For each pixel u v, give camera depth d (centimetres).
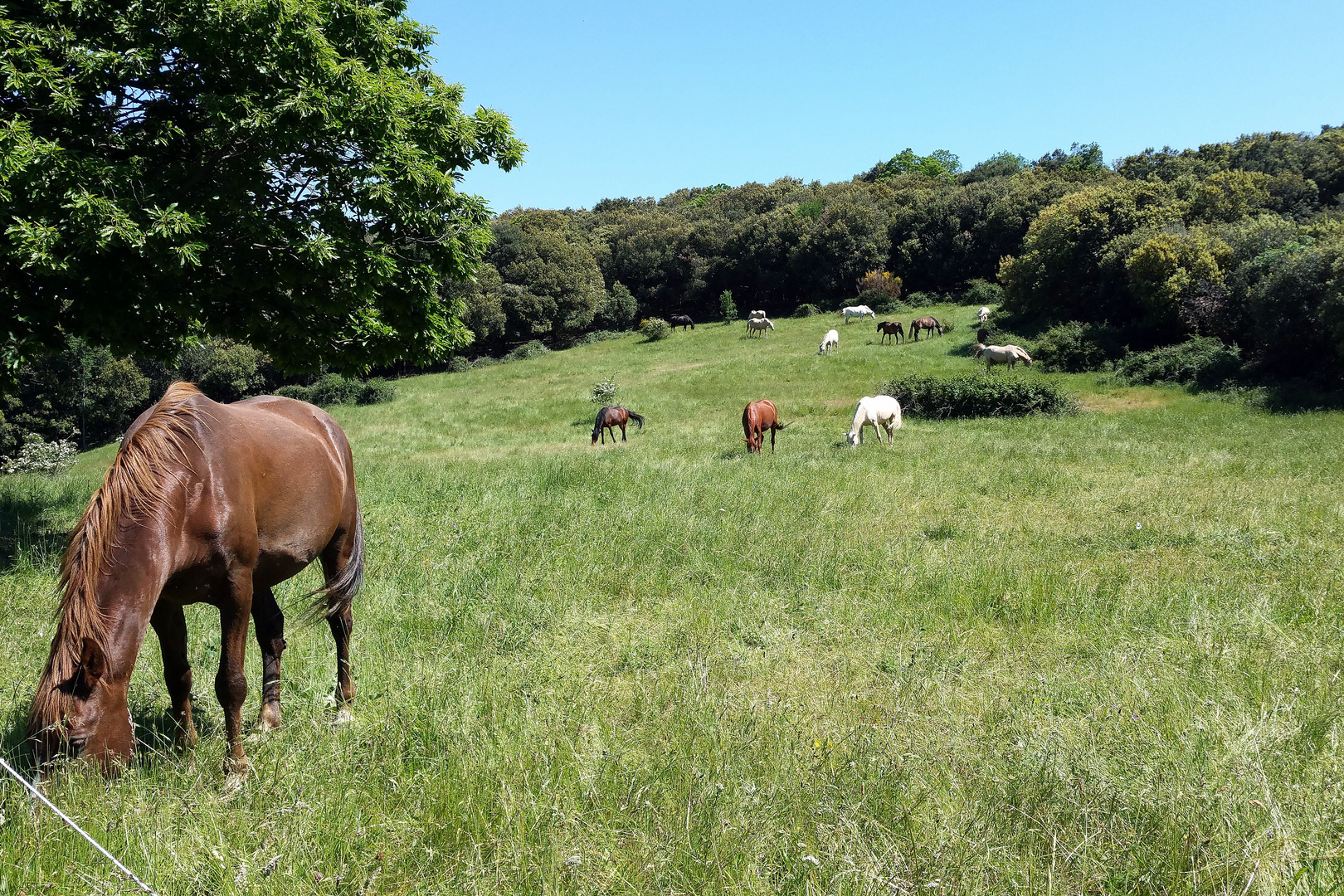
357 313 872
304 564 383
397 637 501
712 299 6881
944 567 647
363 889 247
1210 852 251
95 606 275
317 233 762
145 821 267
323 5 802
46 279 669
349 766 321
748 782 300
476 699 386
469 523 811
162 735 348
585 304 5859
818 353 3603
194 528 307
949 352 3347
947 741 347
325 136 740
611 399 2992
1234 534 745
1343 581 591
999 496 992
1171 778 301
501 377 4250
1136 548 732
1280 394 2102
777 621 539
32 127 667
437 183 819
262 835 274
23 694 392
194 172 738
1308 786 291
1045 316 3475
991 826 276
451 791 295
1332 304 2062
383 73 839
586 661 472
